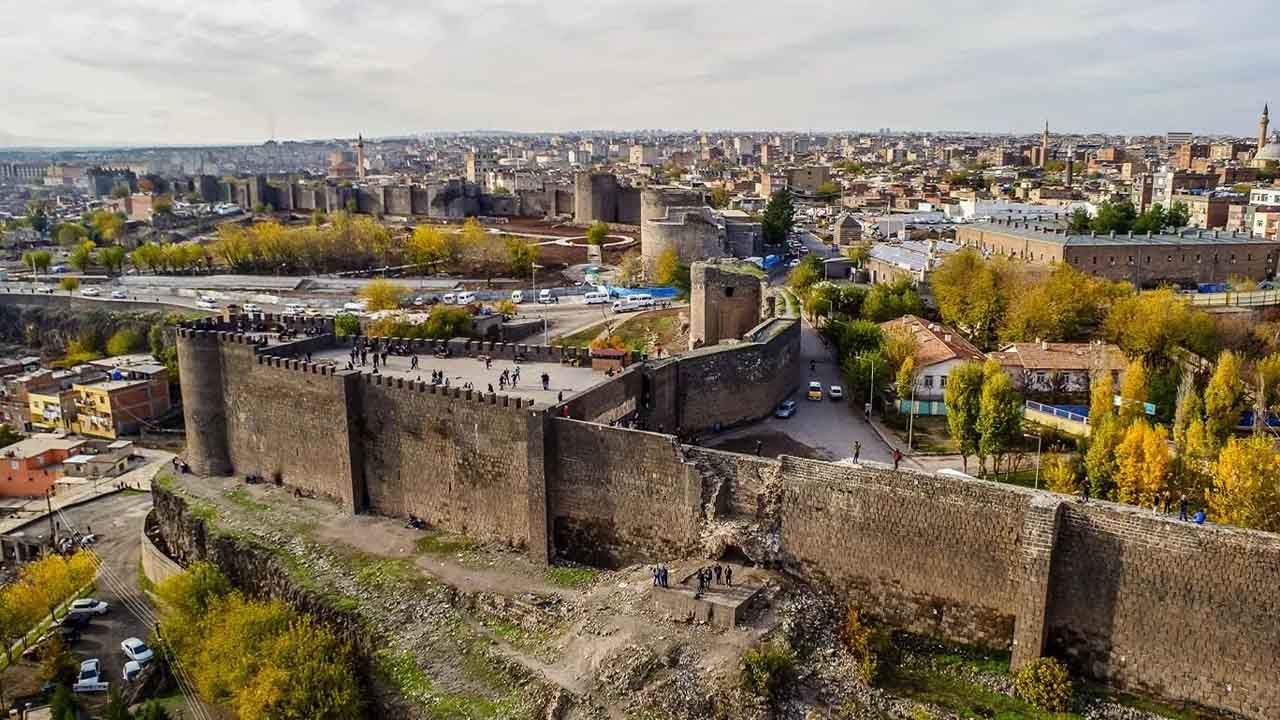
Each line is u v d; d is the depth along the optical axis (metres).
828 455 95.94
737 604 61.22
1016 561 58.03
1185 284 172.75
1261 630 51.91
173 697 78.81
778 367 111.81
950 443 101.25
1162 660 54.81
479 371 94.06
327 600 74.44
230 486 97.94
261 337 99.50
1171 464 77.31
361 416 88.50
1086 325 137.75
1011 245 188.88
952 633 60.91
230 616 73.62
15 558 109.75
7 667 85.75
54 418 161.38
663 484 70.50
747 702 55.69
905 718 55.59
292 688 66.12
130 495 124.81
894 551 62.12
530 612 69.44
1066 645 57.66
